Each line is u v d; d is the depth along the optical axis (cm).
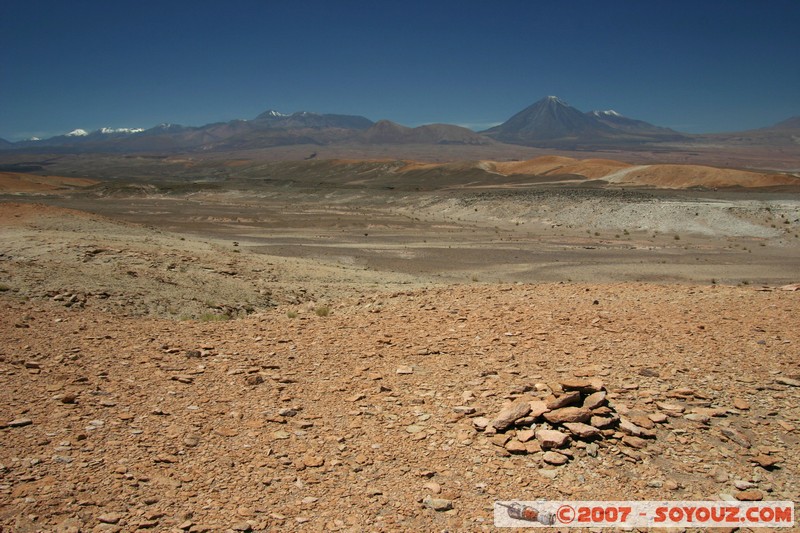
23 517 460
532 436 581
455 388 727
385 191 11656
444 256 4588
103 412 667
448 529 456
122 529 451
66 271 1925
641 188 11081
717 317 1045
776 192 8931
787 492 494
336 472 542
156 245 2873
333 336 1047
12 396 707
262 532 454
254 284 2238
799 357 787
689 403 656
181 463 556
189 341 1031
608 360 804
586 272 3919
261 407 691
